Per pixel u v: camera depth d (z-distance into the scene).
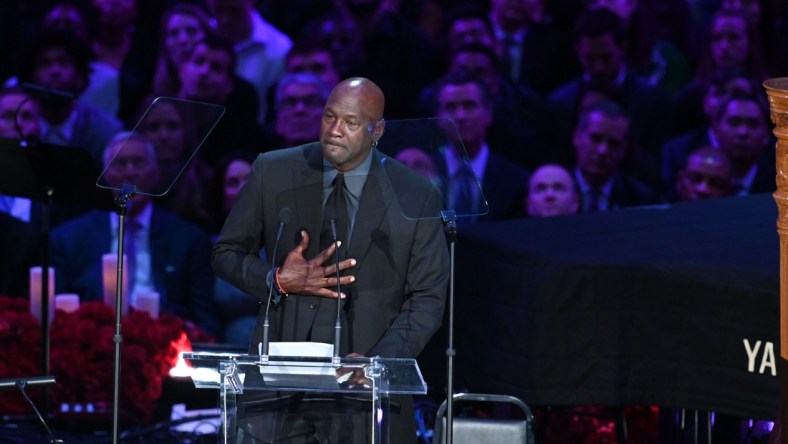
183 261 26.70
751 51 28.23
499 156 27.94
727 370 17.61
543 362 18.69
